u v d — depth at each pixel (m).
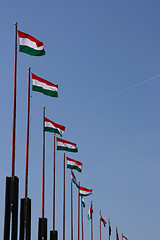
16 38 34.66
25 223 33.81
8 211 30.28
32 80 41.28
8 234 29.92
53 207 51.66
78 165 63.38
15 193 30.77
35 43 36.25
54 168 52.56
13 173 31.52
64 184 59.38
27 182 36.81
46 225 43.50
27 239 33.56
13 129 32.62
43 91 41.47
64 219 58.47
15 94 33.50
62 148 55.75
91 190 77.50
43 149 46.53
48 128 48.28
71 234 66.75
